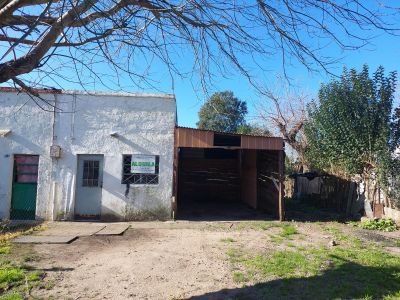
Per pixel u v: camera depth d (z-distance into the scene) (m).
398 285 6.11
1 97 13.04
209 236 10.23
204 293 5.72
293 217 14.05
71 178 13.00
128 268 7.01
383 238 10.23
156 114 13.42
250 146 13.37
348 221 13.20
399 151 13.39
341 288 5.93
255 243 9.27
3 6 3.21
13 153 12.98
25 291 5.67
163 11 3.75
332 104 15.27
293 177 20.94
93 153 13.16
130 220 13.00
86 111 13.23
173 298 5.50
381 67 13.96
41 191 12.93
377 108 13.83
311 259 7.68
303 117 22.03
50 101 12.20
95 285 6.04
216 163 20.20
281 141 13.51
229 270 6.89
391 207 12.64
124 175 13.22
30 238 9.52
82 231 10.74
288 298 5.54
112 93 13.30
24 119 13.07
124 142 13.26
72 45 3.83
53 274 6.55
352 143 14.41
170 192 13.23
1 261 7.26
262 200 16.14
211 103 4.96
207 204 18.61
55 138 13.09
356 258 7.80
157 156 13.34
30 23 3.44
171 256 7.91
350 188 15.03
